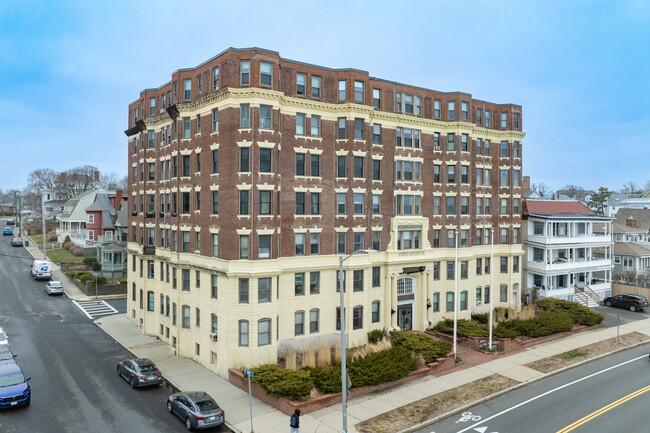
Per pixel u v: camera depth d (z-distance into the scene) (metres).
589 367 35.12
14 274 69.69
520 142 52.81
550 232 55.84
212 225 35.47
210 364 34.91
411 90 44.31
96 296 59.66
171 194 41.12
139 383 29.97
